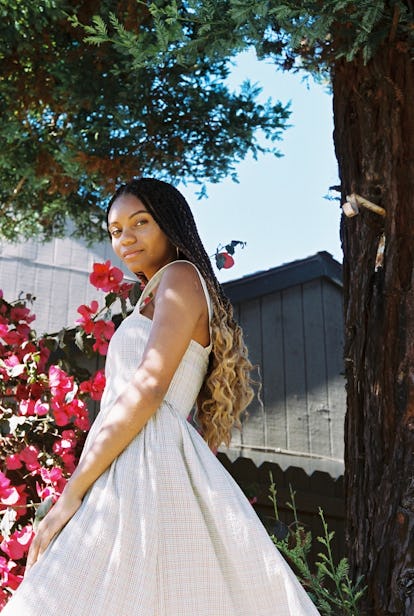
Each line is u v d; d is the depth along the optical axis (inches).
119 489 50.7
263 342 237.5
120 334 60.2
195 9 85.5
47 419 113.3
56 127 185.2
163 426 54.6
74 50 162.7
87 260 381.1
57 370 110.5
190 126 174.4
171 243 64.8
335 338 247.4
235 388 65.0
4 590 105.4
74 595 46.4
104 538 48.6
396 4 85.2
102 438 52.0
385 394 82.3
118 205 64.6
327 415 235.1
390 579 75.7
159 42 89.1
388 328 83.7
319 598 79.4
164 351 54.9
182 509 51.0
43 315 358.9
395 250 85.0
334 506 171.0
